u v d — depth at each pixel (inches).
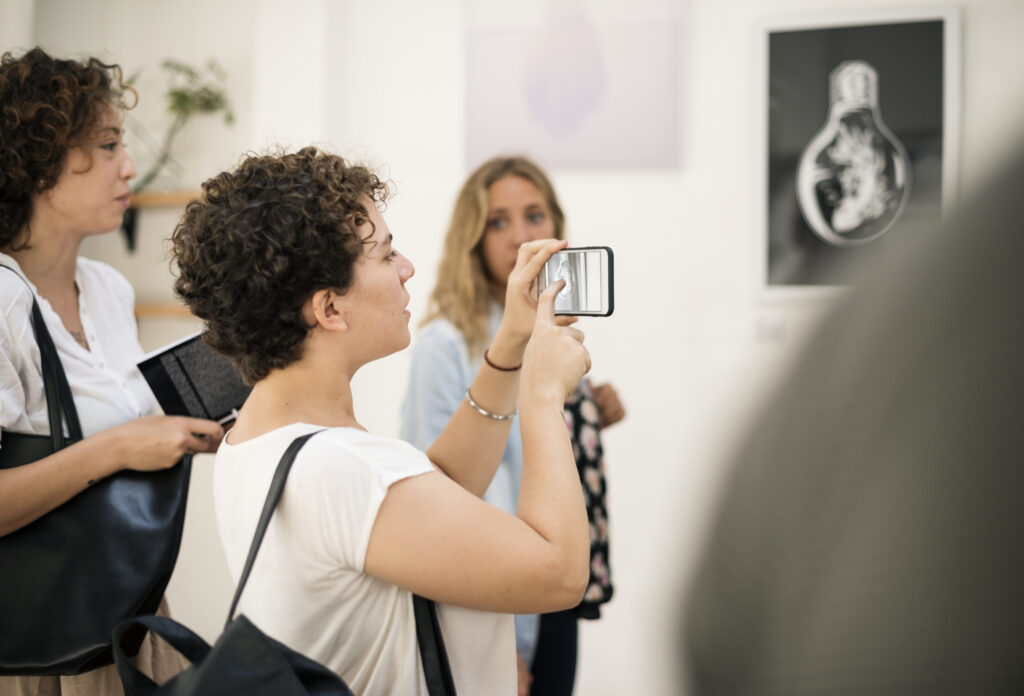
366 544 33.4
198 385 57.1
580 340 39.3
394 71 136.9
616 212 132.7
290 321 36.9
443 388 82.0
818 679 4.4
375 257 39.0
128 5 141.3
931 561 4.0
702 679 4.9
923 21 126.5
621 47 132.0
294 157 38.5
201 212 37.5
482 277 87.7
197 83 139.0
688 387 131.0
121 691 55.6
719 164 131.1
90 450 51.4
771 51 129.9
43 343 53.0
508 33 134.0
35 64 53.9
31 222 55.3
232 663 30.8
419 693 35.3
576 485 35.3
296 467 34.2
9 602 50.0
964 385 3.9
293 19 133.3
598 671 127.8
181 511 53.4
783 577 4.5
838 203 128.6
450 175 136.2
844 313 4.5
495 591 33.0
